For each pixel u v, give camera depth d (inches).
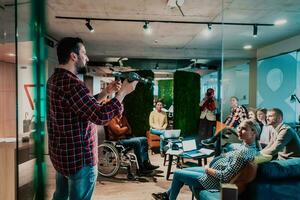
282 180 71.4
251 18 161.6
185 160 165.8
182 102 258.4
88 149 51.3
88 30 189.5
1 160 84.7
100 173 151.7
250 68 207.5
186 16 159.9
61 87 48.7
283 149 98.0
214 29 186.5
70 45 51.0
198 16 159.8
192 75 267.7
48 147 53.6
